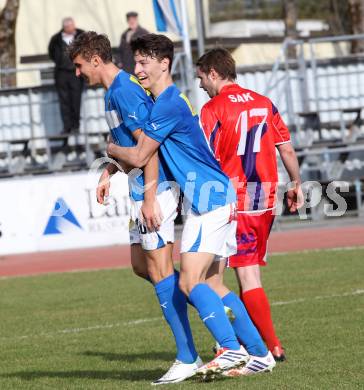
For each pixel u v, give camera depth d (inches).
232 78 997.2
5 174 2751.0
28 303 1589.6
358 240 2347.4
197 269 861.8
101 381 911.7
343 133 2827.3
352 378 846.5
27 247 2603.3
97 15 3860.7
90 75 886.4
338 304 1318.9
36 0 3838.6
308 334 1101.1
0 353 1120.8
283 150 1014.4
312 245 2311.8
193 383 865.5
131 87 867.4
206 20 4109.3
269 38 4146.2
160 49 881.5
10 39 3395.7
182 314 883.4
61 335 1230.3
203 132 894.4
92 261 2295.8
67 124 2751.0
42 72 3597.4
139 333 1210.6
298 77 2950.3
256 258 973.8
